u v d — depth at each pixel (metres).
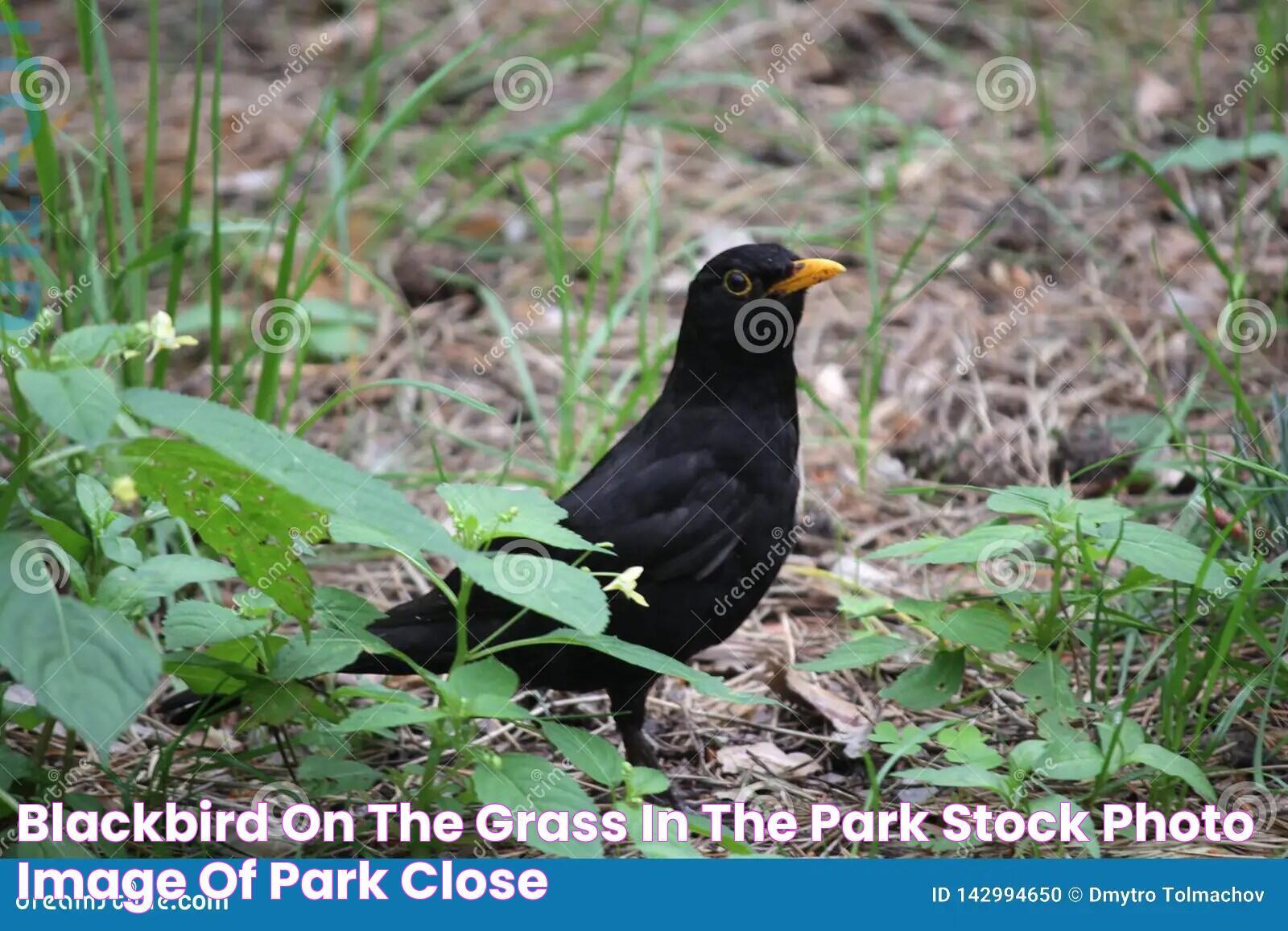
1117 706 5.82
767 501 5.81
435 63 11.25
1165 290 8.89
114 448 4.26
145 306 7.37
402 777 5.00
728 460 5.74
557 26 11.72
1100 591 5.54
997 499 5.50
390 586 7.09
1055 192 9.88
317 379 8.56
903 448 8.02
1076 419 8.09
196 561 4.67
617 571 5.66
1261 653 5.90
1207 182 9.88
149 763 5.56
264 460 3.91
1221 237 9.45
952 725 5.23
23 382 3.84
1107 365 8.48
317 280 9.13
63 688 3.93
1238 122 10.42
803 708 6.00
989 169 10.19
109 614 4.12
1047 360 8.55
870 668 6.31
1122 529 5.29
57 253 7.50
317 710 5.05
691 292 5.83
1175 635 5.47
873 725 5.86
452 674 4.68
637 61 8.94
